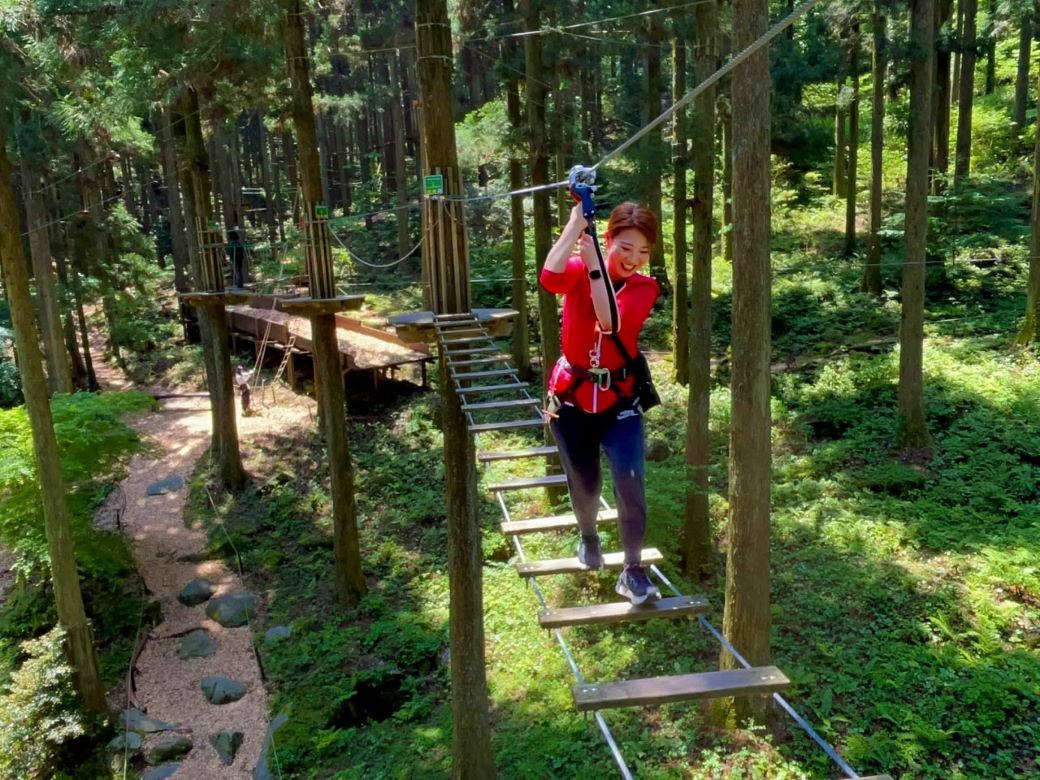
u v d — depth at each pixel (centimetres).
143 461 1931
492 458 456
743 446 775
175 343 2936
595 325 296
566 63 1612
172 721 1081
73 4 1038
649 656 970
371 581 1366
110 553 1378
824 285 2225
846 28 1917
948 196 2141
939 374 1612
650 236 293
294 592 1379
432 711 1021
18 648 1191
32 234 2069
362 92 2981
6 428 1338
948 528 1155
